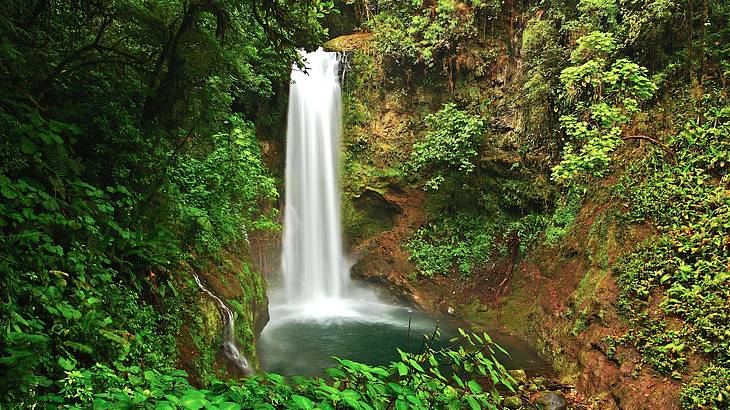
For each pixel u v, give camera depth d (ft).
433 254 42.42
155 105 18.93
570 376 25.04
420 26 43.57
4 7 15.56
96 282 13.98
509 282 36.78
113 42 20.75
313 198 46.21
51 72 16.79
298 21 19.07
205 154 26.81
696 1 30.42
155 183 18.03
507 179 41.34
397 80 46.21
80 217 13.84
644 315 23.04
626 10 32.53
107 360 12.85
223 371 19.54
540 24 38.27
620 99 31.55
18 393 9.63
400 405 7.60
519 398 22.91
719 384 18.49
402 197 45.68
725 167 25.00
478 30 43.29
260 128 44.83
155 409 7.15
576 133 28.09
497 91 42.63
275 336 32.73
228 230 26.40
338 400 7.70
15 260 11.74
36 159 13.19
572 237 32.81
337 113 47.29
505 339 32.37
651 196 26.81
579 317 27.09
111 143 16.52
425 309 40.22
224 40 20.77
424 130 45.24
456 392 8.73
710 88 28.12
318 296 45.37
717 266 21.68
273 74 32.40
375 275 44.04
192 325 18.89
